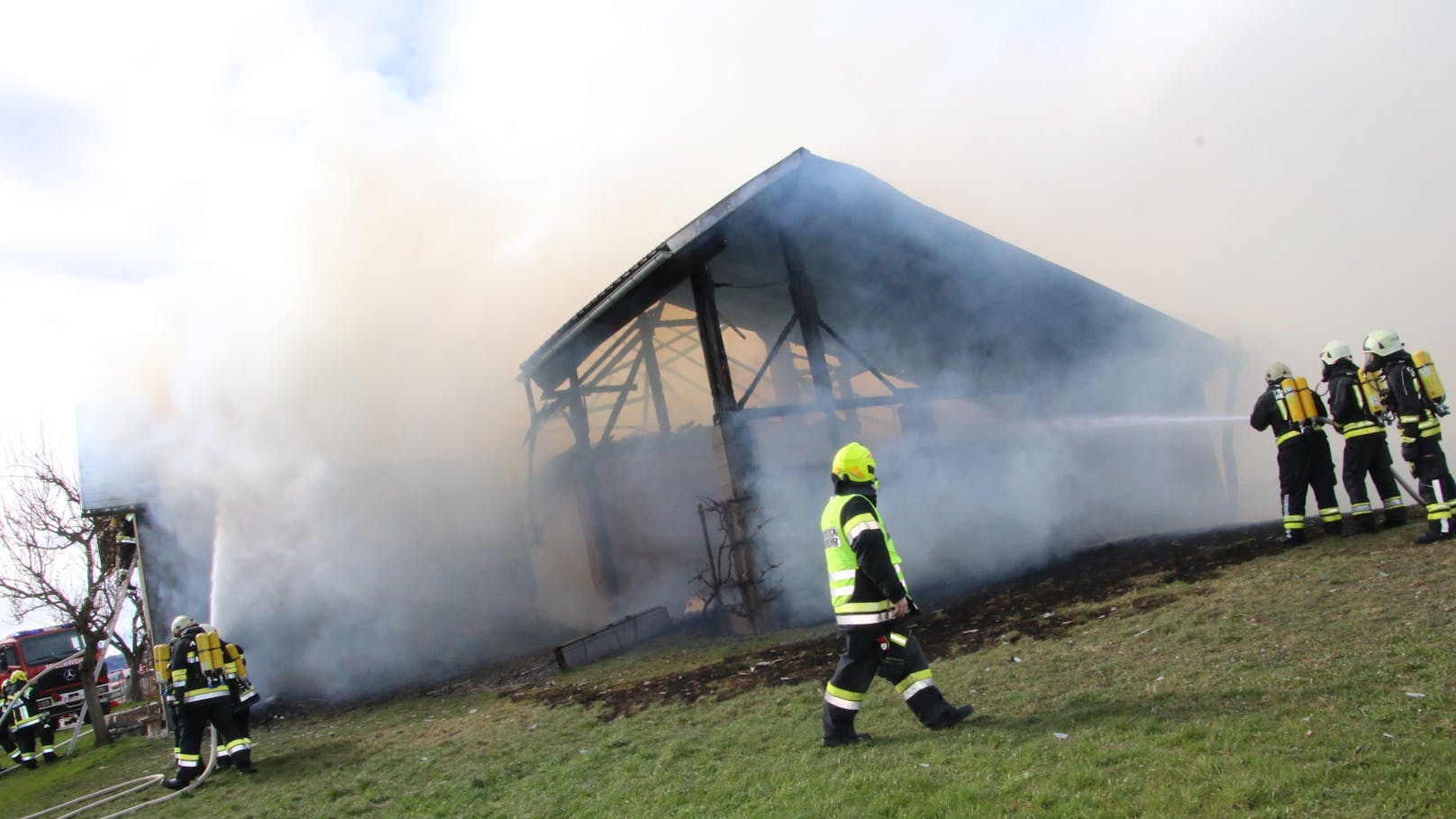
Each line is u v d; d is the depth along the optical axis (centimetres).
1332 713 389
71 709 1820
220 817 639
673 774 517
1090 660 582
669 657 1008
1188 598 692
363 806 595
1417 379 696
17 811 841
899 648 486
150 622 1373
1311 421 792
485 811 529
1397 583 582
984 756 420
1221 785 332
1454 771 306
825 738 496
